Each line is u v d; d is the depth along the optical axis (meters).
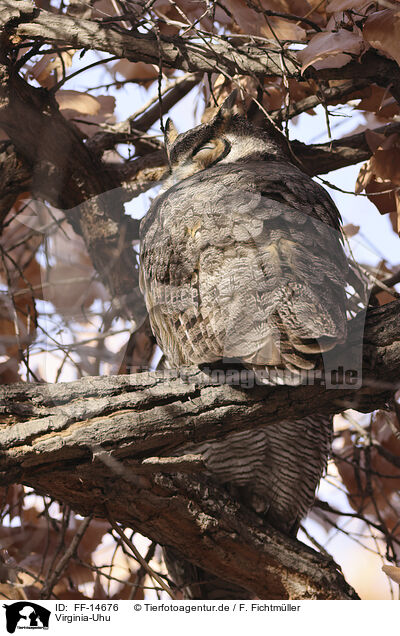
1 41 6.57
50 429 4.98
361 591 8.20
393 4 5.84
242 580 6.38
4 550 7.50
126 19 6.40
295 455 6.88
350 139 8.13
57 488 5.48
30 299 7.68
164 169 7.49
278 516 7.12
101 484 5.48
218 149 7.45
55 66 7.82
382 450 7.84
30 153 7.25
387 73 6.54
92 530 8.02
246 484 6.93
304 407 5.23
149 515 5.91
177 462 5.29
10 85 6.89
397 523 7.76
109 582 7.66
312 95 7.88
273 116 7.86
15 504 7.45
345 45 5.88
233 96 7.81
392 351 5.10
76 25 6.50
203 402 5.16
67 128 7.28
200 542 6.14
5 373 7.69
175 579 7.34
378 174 7.03
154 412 5.11
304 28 7.06
